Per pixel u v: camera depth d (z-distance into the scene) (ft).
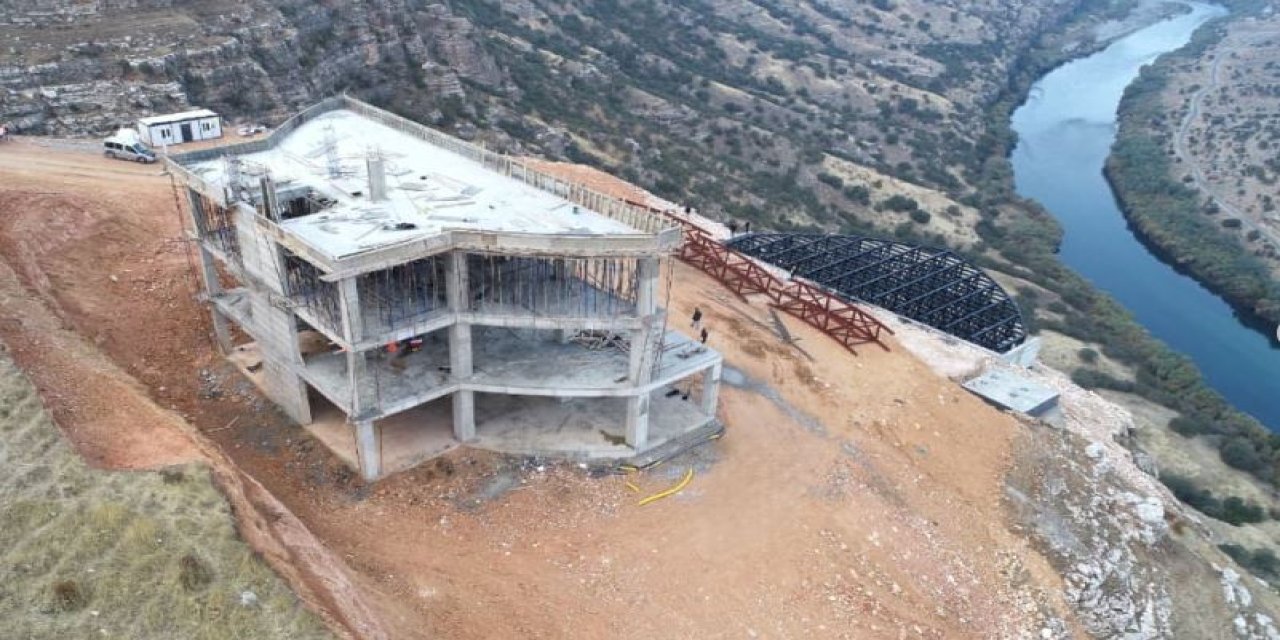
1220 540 217.36
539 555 127.24
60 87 260.01
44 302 147.95
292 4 350.02
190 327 172.24
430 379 139.95
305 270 139.44
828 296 218.38
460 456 141.90
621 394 141.08
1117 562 158.10
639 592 123.24
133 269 182.09
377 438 144.77
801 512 143.95
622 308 142.10
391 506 131.95
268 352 148.46
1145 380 335.88
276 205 132.36
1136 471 199.52
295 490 133.28
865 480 155.94
